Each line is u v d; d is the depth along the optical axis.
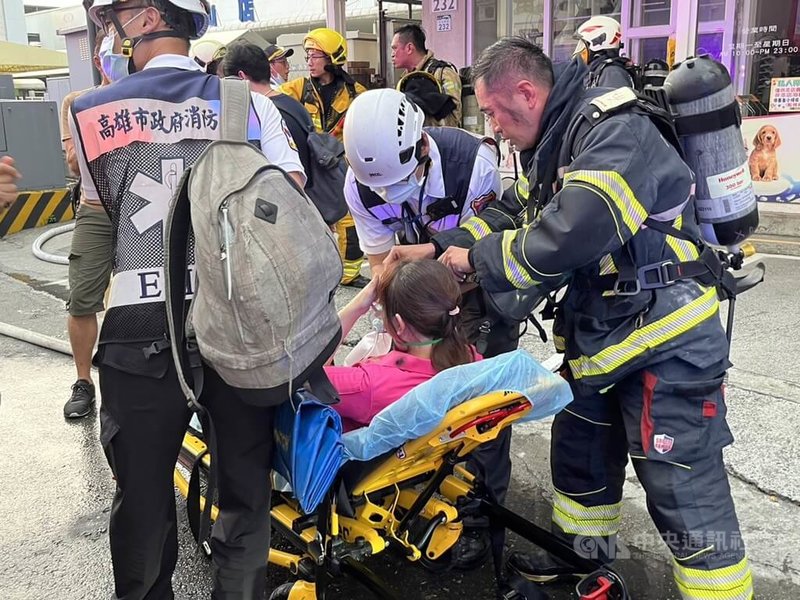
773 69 7.49
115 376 2.05
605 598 2.34
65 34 13.54
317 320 1.91
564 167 2.21
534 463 3.62
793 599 2.62
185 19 2.11
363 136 2.45
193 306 1.89
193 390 1.99
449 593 2.75
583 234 2.00
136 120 1.98
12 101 9.91
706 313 2.18
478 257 2.20
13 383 4.84
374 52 12.16
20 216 10.02
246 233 1.78
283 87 6.79
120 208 2.01
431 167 2.69
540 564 2.68
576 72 2.25
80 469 3.73
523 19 9.66
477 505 2.57
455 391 2.01
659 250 2.16
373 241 2.98
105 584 2.86
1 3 37.72
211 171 1.86
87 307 4.14
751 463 3.41
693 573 2.21
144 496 2.12
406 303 2.27
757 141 7.59
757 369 4.40
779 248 7.12
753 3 7.50
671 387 2.17
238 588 2.18
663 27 8.52
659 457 2.20
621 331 2.20
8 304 6.66
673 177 2.09
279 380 1.86
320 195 4.75
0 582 2.87
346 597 2.72
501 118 2.32
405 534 2.36
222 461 2.14
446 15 10.30
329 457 2.00
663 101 2.31
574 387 2.53
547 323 5.38
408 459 2.20
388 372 2.31
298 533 2.34
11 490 3.54
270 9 18.05
